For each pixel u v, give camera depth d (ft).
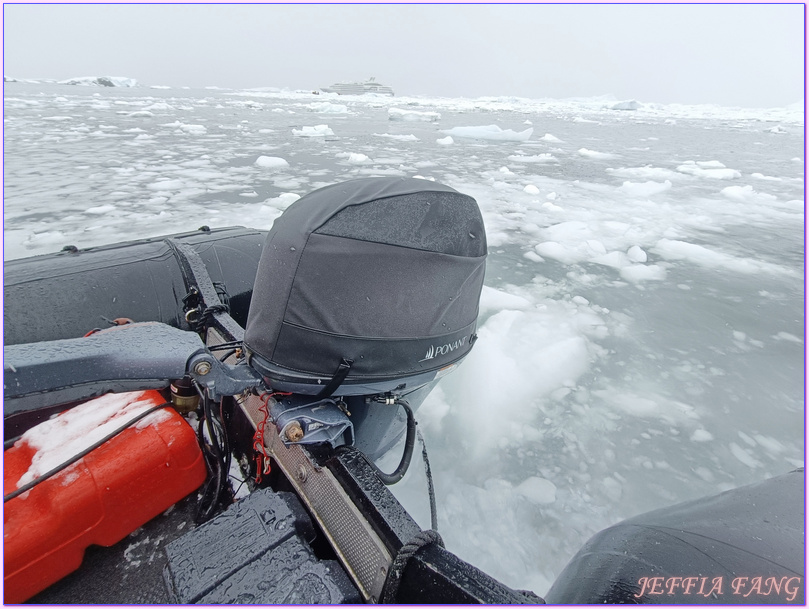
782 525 2.44
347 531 2.53
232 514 2.69
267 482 3.41
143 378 2.51
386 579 2.24
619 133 60.95
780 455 5.65
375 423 3.50
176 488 3.25
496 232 13.84
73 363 2.32
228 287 5.31
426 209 3.03
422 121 64.80
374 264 2.82
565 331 8.25
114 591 2.90
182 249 5.04
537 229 14.39
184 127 37.42
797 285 10.63
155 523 3.32
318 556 2.80
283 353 2.85
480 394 6.48
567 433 5.93
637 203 18.86
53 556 2.74
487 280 10.44
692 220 16.55
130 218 13.41
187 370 2.61
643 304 9.46
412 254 2.90
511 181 22.27
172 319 4.88
